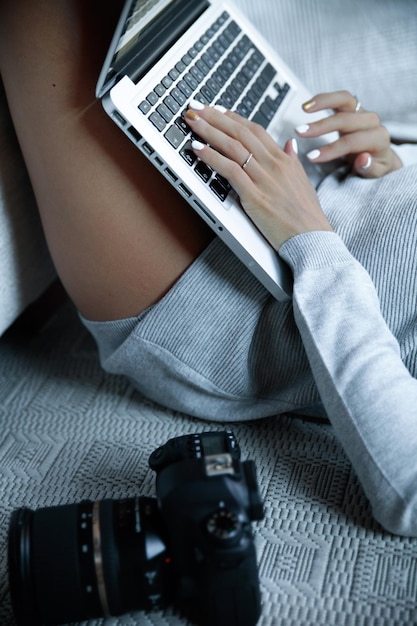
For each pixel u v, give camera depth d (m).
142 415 0.87
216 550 0.52
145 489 0.76
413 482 0.62
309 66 1.10
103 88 0.66
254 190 0.70
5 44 0.67
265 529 0.70
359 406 0.64
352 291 0.68
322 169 0.89
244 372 0.77
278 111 0.88
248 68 0.86
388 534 0.69
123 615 0.63
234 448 0.61
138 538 0.55
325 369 0.66
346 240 0.75
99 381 0.94
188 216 0.75
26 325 1.03
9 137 0.80
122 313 0.78
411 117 1.08
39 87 0.68
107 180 0.70
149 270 0.75
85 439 0.83
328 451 0.80
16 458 0.81
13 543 0.55
